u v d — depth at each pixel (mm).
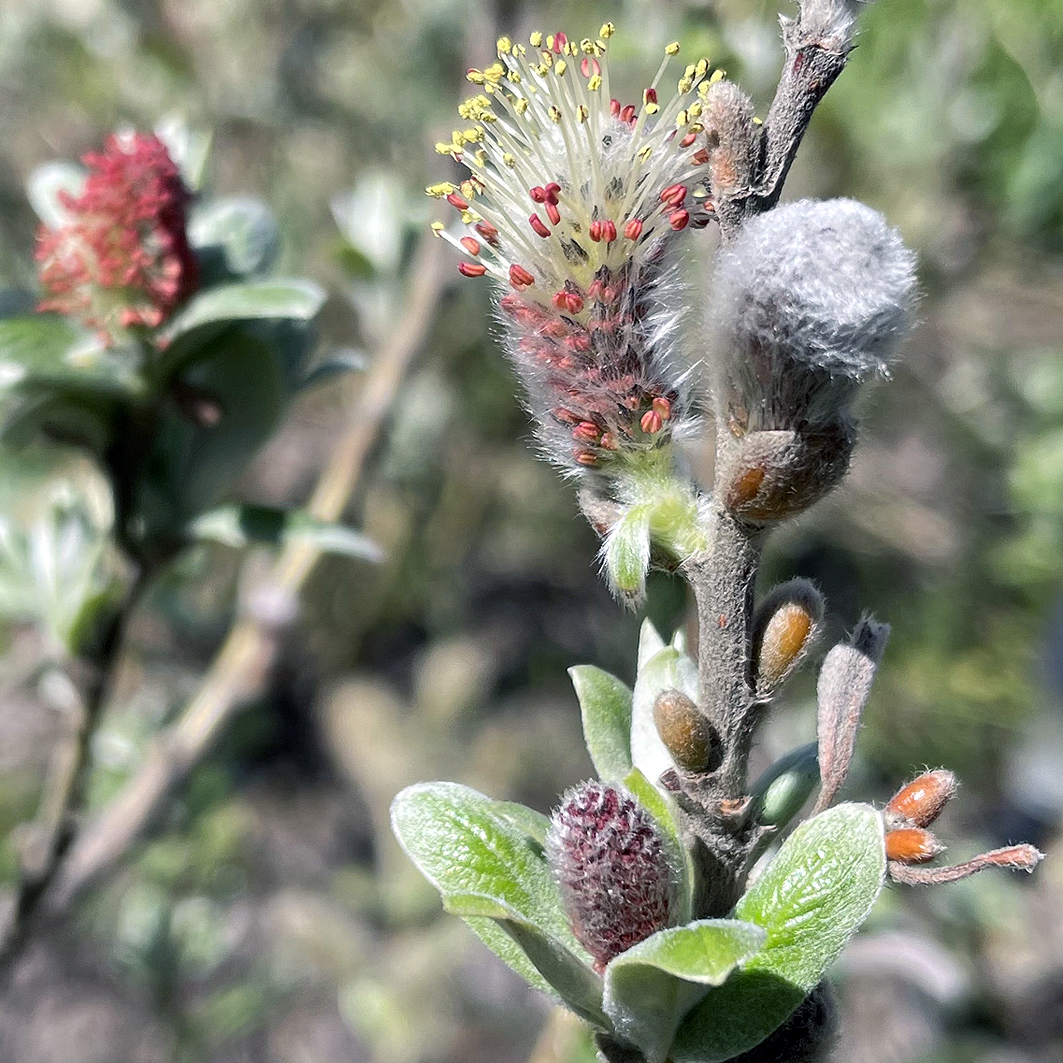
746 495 119
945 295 497
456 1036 411
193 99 511
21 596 202
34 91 526
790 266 114
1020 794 441
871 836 118
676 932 112
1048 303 515
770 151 121
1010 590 495
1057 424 531
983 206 476
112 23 514
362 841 539
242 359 192
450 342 528
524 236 134
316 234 556
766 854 132
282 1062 424
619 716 135
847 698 124
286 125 538
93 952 420
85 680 205
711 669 124
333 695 575
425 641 620
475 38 285
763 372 117
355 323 531
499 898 125
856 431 120
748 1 269
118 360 186
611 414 130
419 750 553
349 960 439
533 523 632
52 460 379
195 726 255
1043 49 457
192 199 185
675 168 132
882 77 432
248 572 391
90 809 293
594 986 121
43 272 183
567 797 122
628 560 123
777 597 124
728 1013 119
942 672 469
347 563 587
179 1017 332
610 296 131
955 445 536
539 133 135
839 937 118
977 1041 349
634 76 257
